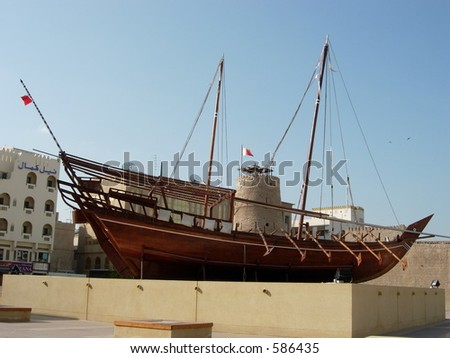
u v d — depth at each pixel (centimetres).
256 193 4838
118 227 2783
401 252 4062
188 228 2920
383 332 1772
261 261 3203
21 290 2397
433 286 2694
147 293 1980
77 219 2950
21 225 6444
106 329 1747
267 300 1711
